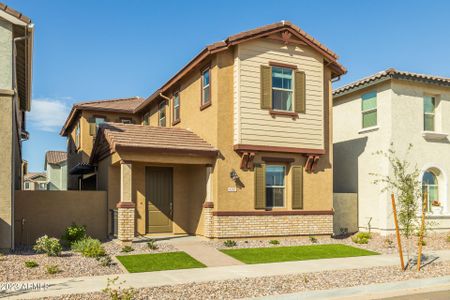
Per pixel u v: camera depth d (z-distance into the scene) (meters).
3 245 12.50
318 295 8.57
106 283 9.08
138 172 16.25
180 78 17.92
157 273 10.22
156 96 20.69
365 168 18.38
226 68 15.21
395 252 13.70
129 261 11.51
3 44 12.89
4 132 12.61
